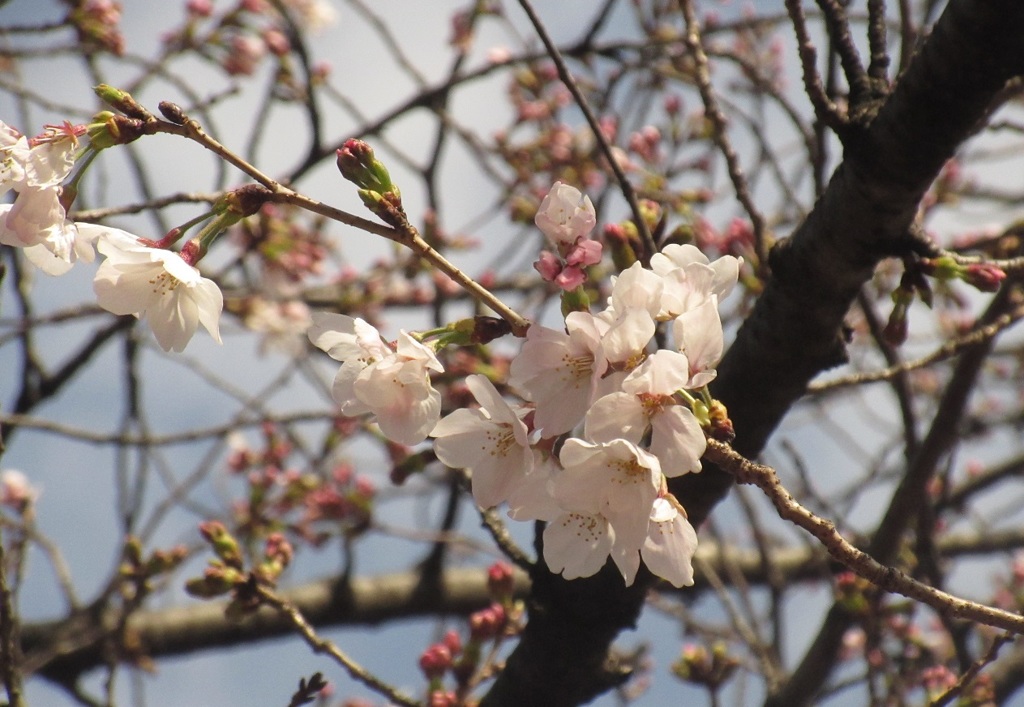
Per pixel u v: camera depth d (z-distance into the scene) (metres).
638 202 1.30
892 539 1.36
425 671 1.34
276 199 1.17
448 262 1.16
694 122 1.89
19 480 1.90
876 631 1.37
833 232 1.23
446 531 1.84
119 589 1.75
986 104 1.20
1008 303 1.37
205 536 1.33
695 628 1.75
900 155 1.21
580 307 1.16
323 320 1.17
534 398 1.15
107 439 1.68
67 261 1.17
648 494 1.14
